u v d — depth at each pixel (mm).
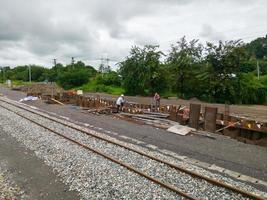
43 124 19422
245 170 11305
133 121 22047
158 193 8734
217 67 43812
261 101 45000
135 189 8992
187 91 49062
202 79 44188
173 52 52625
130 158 12031
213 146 14961
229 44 43625
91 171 10414
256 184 9844
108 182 9484
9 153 13203
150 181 9633
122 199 8422
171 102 38125
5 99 40375
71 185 9438
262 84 46969
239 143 15844
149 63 52844
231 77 43656
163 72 51969
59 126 18922
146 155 12344
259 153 13852
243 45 43688
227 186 9078
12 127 18453
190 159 12578
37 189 9305
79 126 19500
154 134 17516
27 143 14578
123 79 57375
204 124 19156
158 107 25156
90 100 32094
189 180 9766
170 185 9164
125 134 17469
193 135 17469
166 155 13133
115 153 12695
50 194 8922
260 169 11453
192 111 19719
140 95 54750
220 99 44188
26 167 11312
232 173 10859
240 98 43812
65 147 13516
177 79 48750
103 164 11164
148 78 52438
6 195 8734
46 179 10078
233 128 17672
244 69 49375
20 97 46000
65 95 39312
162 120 21641
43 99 40250
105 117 24375
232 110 30156
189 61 47875
